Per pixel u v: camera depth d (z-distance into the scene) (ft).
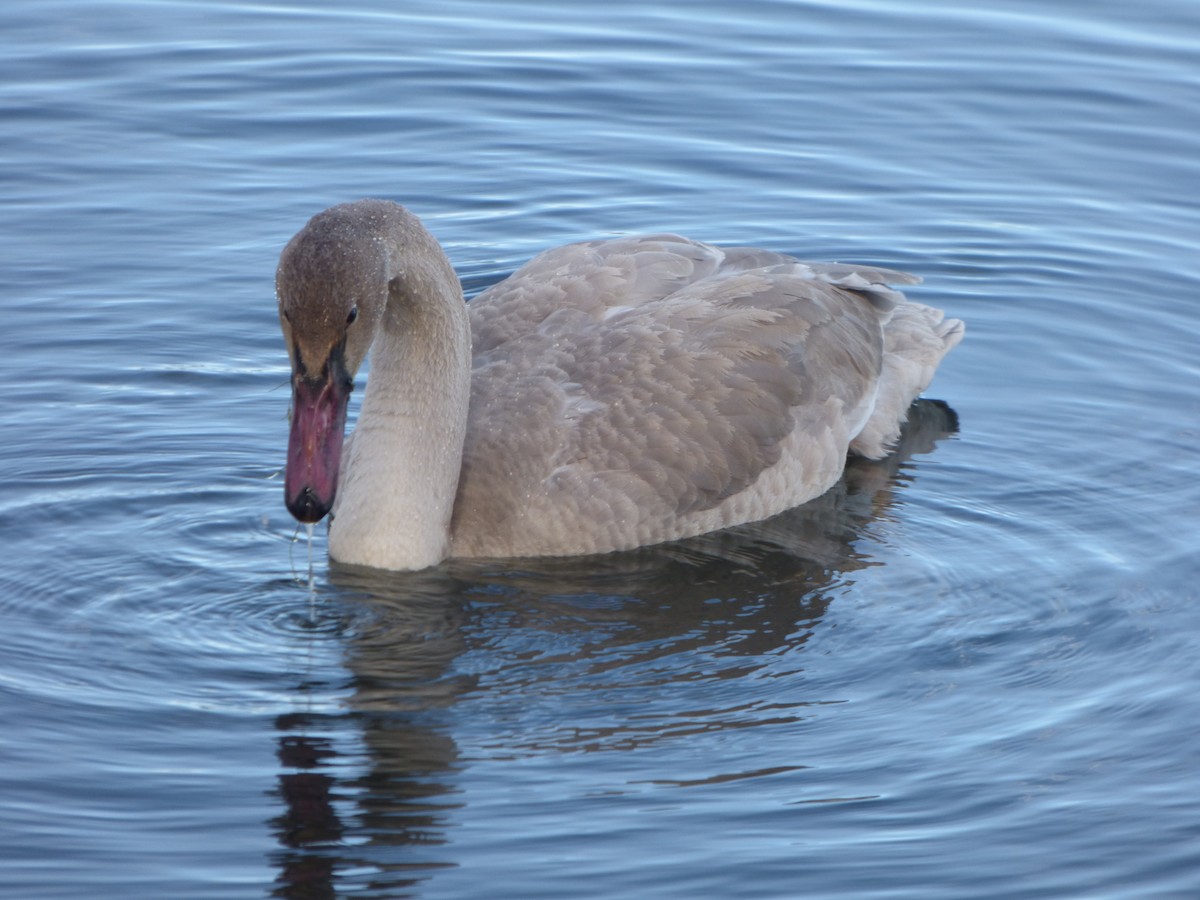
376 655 39.14
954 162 66.03
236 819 33.30
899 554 44.73
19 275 57.11
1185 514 46.16
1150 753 35.88
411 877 31.76
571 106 69.26
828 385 49.01
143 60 71.36
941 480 48.75
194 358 53.67
